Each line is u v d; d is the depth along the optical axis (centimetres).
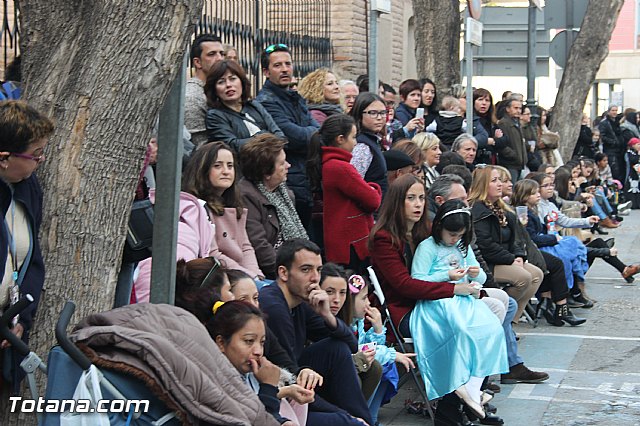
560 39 1853
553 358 1036
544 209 1308
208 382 421
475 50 1791
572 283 1262
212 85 855
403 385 895
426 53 1645
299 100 957
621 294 1417
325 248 862
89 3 482
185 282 551
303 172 915
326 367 652
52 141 475
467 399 779
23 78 491
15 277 471
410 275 820
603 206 1947
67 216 474
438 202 921
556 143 1753
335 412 629
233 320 517
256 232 775
